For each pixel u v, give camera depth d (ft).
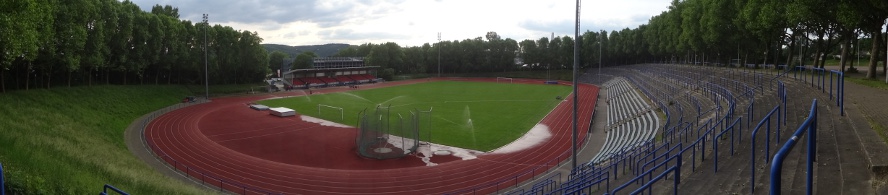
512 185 125.29
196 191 105.09
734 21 231.09
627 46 533.14
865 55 383.45
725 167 69.31
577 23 104.58
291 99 326.65
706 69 299.38
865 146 54.65
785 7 173.47
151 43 294.66
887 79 130.21
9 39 121.80
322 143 173.78
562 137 182.29
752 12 200.54
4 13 117.91
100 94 239.09
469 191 120.88
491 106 280.31
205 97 328.70
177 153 157.89
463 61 581.53
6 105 166.61
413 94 359.25
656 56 517.55
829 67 258.37
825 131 71.92
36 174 75.46
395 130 189.98
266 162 147.64
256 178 131.34
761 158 67.36
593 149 160.86
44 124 157.89
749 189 53.26
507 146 168.45
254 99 323.57
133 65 282.15
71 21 207.51
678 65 388.78
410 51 585.22
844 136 65.62
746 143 81.97
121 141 175.83
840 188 45.80
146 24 285.84
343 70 484.74
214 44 380.78
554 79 532.73
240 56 397.39
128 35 266.36
